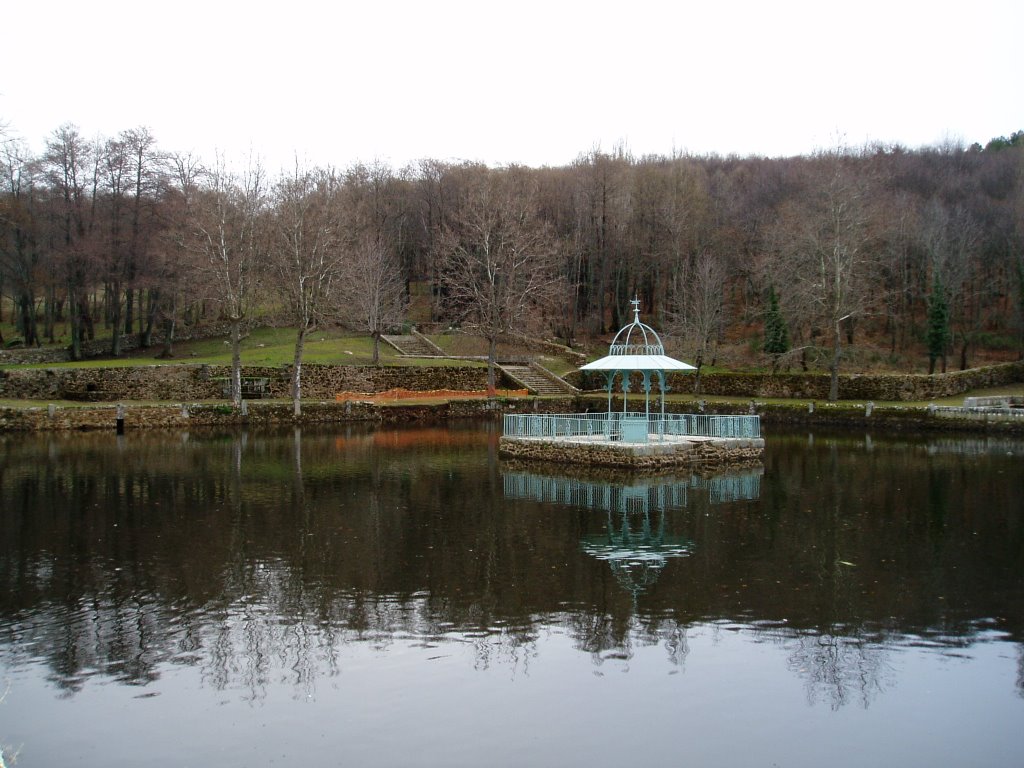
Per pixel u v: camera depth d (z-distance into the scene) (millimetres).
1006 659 10953
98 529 17672
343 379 47625
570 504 20703
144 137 57656
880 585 13938
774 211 65812
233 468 26391
